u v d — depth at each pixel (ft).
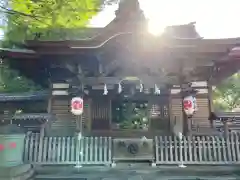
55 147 30.89
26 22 33.63
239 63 35.50
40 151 30.48
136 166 30.17
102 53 33.14
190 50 32.45
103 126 37.17
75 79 35.76
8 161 25.03
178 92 38.17
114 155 31.45
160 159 30.78
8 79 47.06
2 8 27.63
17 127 27.78
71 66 34.12
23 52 33.71
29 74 40.70
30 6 31.09
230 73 38.78
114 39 32.37
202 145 31.04
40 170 28.30
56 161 30.22
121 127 37.42
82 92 33.63
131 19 32.01
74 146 31.12
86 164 30.73
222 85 57.67
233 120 32.04
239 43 31.12
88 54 33.30
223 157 30.55
